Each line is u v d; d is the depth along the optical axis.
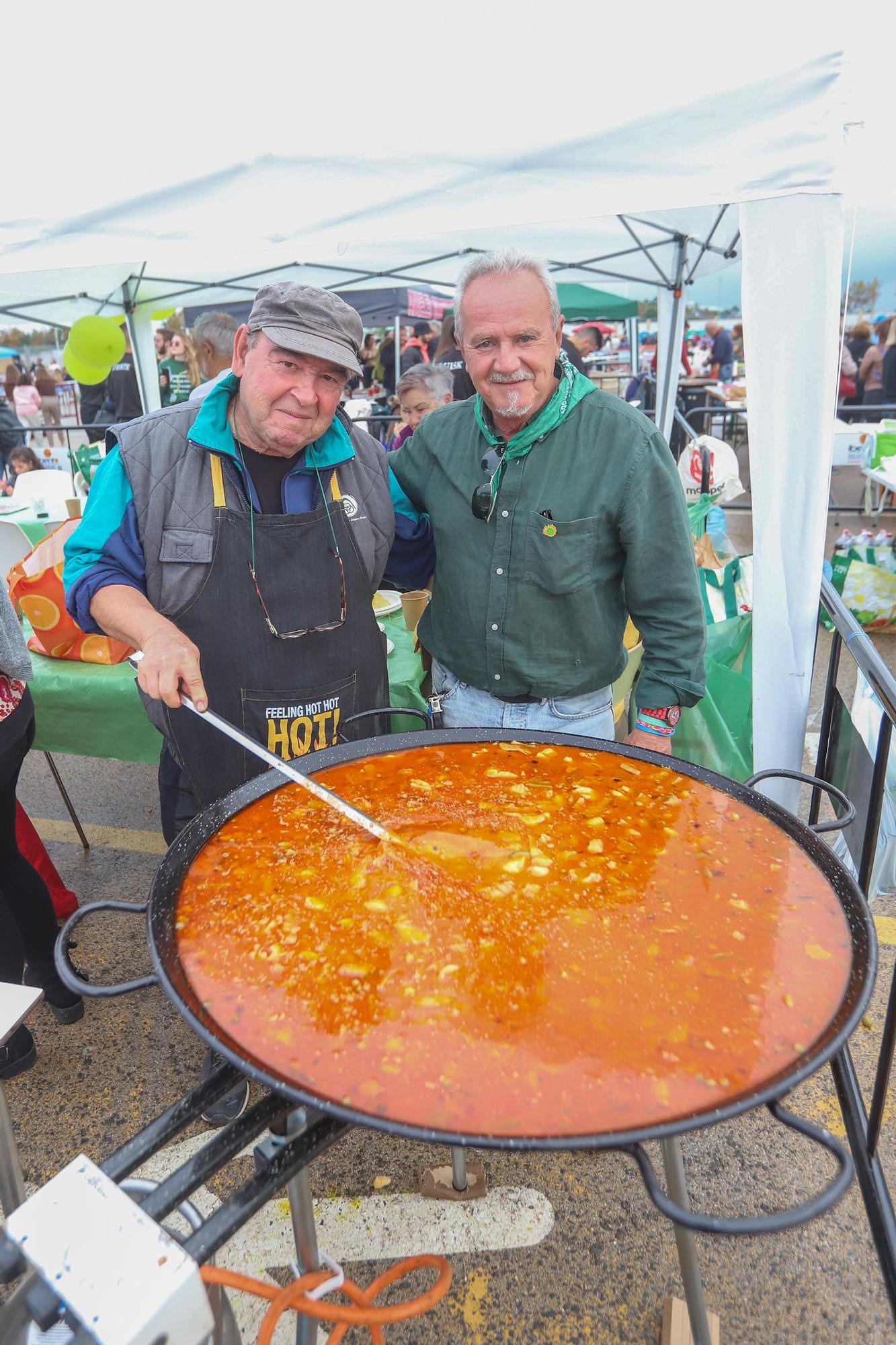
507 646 2.12
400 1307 1.07
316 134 2.52
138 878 3.35
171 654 1.64
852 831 2.33
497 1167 2.11
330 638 2.07
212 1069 2.38
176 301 6.64
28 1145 2.18
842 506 8.80
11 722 2.20
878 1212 1.15
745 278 2.42
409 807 1.56
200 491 1.96
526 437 1.97
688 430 5.65
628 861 1.40
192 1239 0.84
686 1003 1.10
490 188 2.47
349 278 6.43
